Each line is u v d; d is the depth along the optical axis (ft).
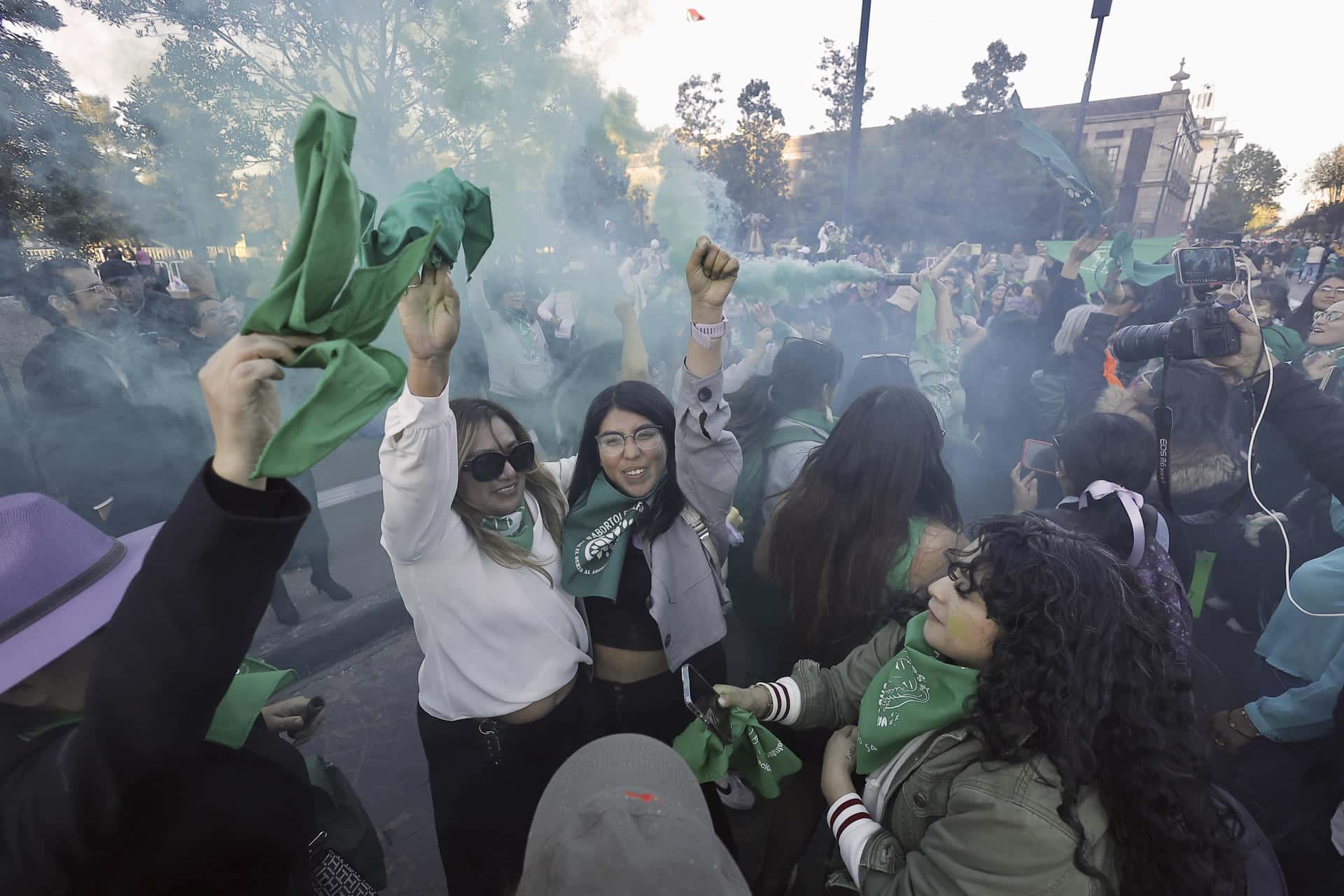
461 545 4.75
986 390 14.05
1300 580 6.84
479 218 3.12
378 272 1.77
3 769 2.39
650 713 5.73
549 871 1.80
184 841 2.62
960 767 3.50
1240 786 6.64
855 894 4.50
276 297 1.63
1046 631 3.13
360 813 4.61
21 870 2.16
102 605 2.58
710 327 4.95
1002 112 90.27
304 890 3.56
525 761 5.23
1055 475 9.09
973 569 3.47
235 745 2.97
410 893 6.86
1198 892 2.97
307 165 1.60
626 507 5.36
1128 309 11.27
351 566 13.37
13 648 2.38
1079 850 2.93
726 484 5.50
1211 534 9.70
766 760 4.62
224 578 1.77
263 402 1.73
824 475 5.55
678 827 1.81
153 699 1.79
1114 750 3.08
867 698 4.14
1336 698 5.89
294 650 10.75
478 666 4.89
